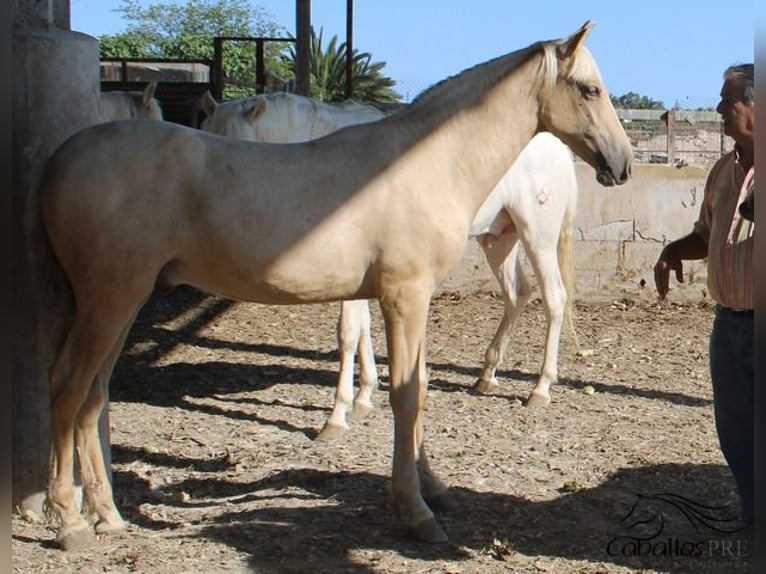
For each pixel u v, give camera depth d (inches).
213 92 539.5
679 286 430.3
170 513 180.9
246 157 160.2
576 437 237.8
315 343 355.6
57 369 157.2
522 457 219.9
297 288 163.0
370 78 925.8
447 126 170.1
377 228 162.6
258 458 217.2
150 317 390.0
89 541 161.6
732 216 155.0
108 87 540.7
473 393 281.6
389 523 177.2
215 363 320.5
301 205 159.8
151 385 288.5
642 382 301.0
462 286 434.0
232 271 160.6
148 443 227.0
